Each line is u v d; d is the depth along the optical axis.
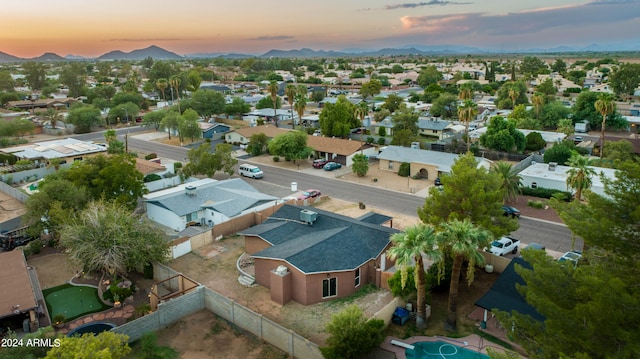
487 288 35.00
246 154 84.38
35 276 37.09
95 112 111.31
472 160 41.19
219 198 51.16
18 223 49.16
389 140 90.88
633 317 16.69
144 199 50.41
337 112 90.00
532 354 20.67
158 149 89.75
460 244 26.69
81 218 35.72
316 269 32.28
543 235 45.66
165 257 37.56
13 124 97.62
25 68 186.75
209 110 118.44
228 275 37.47
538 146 79.94
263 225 42.50
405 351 27.00
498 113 117.75
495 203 34.19
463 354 26.78
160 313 29.80
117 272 36.66
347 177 68.50
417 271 28.64
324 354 24.75
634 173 18.80
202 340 28.70
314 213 40.97
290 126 109.69
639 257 18.70
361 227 38.47
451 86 161.88
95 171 48.00
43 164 75.12
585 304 17.89
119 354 22.09
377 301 32.94
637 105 116.88
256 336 29.00
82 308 32.81
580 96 103.81
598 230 19.47
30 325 29.70
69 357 20.06
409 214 52.03
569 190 56.53
